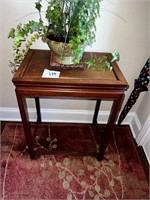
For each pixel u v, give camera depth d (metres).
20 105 0.95
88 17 0.86
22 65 0.99
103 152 1.25
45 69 0.97
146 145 1.40
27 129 1.06
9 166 1.21
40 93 0.91
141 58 1.33
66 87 0.90
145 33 1.23
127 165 1.30
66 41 0.91
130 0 1.11
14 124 1.55
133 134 1.56
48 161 1.27
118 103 0.97
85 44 0.89
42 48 1.26
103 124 1.64
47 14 0.89
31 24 0.87
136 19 1.17
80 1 0.81
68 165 1.25
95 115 1.51
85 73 0.97
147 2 1.12
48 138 1.45
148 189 1.18
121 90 0.93
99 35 1.22
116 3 1.12
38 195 1.08
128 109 1.39
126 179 1.21
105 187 1.15
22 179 1.15
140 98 1.52
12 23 1.15
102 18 1.16
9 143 1.37
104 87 0.91
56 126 1.57
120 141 1.49
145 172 1.28
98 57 1.15
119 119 1.48
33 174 1.18
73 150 1.37
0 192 1.07
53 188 1.12
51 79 0.89
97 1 0.83
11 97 1.46
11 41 1.20
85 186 1.15
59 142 1.42
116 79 0.94
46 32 0.92
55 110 1.56
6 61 1.28
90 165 1.27
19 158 1.27
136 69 1.38
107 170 1.25
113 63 1.10
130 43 1.26
